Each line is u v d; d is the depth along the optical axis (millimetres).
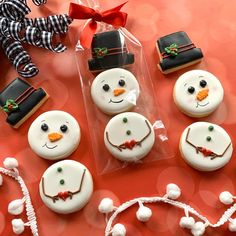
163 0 587
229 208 493
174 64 538
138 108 535
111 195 504
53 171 496
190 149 501
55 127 516
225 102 538
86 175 497
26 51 556
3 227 500
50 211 500
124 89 524
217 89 526
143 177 510
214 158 497
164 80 550
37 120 519
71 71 558
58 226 496
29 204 500
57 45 550
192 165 504
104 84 525
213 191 502
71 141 510
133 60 541
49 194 490
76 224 496
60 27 550
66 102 545
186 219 478
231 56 558
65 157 518
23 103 524
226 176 508
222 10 582
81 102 544
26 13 538
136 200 496
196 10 582
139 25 578
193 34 571
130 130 507
